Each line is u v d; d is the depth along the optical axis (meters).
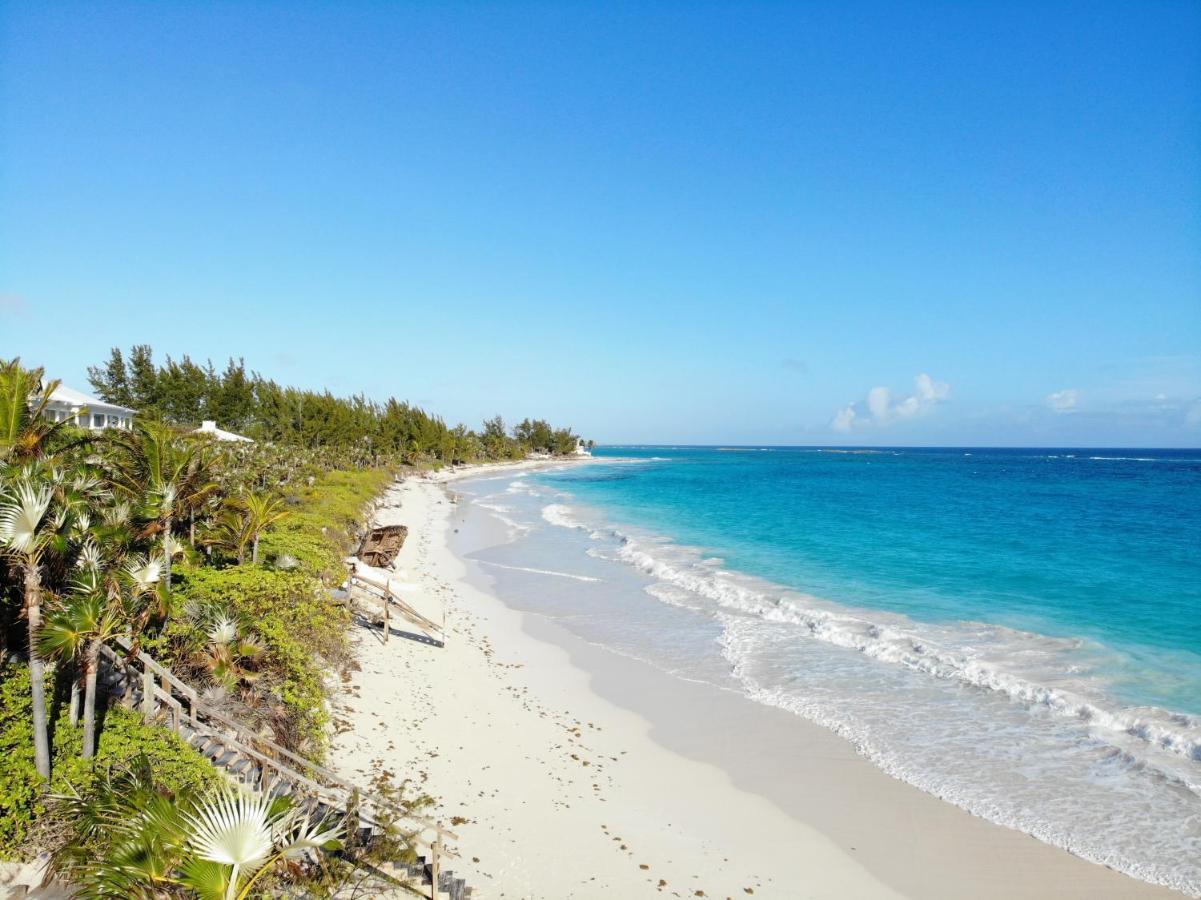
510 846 11.34
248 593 16.36
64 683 11.49
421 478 95.25
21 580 10.48
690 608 27.36
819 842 12.16
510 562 37.09
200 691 12.96
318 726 13.41
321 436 81.06
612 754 15.28
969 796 13.45
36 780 9.21
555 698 18.38
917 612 25.58
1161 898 10.55
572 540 44.62
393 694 16.81
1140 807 12.85
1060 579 30.81
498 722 16.31
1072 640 21.88
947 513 55.47
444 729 15.45
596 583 31.92
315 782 11.11
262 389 86.31
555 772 14.12
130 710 11.70
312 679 14.55
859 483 93.12
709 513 58.22
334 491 46.09
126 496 16.42
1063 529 45.47
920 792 13.67
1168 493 72.38
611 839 11.91
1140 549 37.81
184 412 78.00
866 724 16.66
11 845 8.59
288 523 28.95
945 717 16.92
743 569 33.97
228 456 34.62
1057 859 11.53
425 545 40.75
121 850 6.60
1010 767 14.42
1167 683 18.11
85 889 6.69
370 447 90.19
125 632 11.50
